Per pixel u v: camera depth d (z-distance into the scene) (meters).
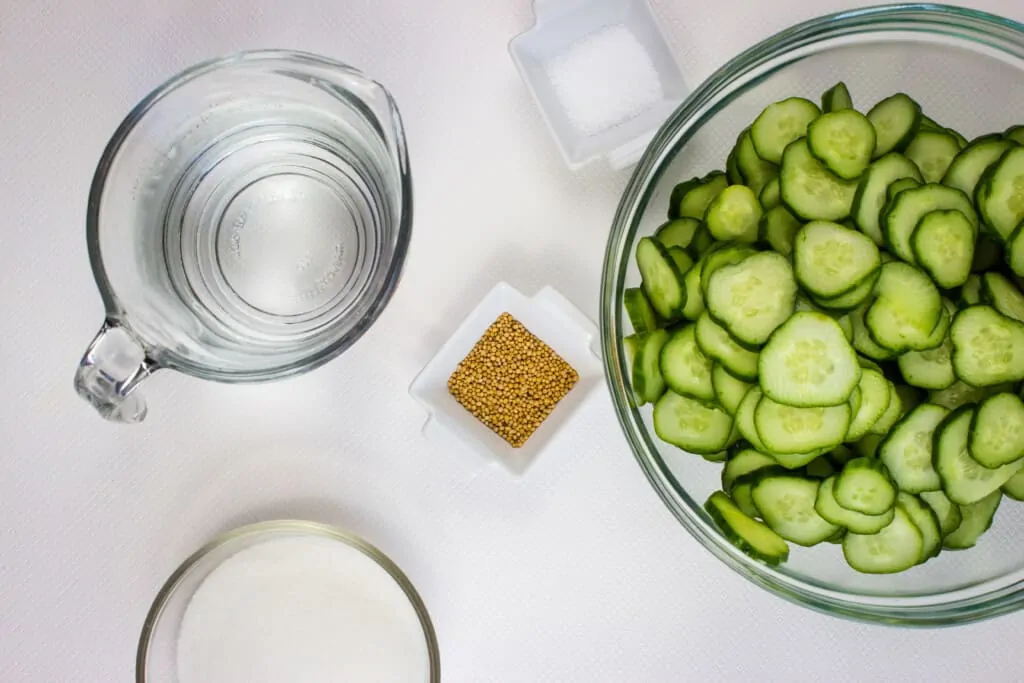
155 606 0.51
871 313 0.41
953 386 0.42
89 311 0.54
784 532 0.43
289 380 0.53
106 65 0.53
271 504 0.54
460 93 0.53
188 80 0.46
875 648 0.53
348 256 0.51
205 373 0.47
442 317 0.54
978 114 0.45
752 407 0.42
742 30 0.52
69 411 0.54
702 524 0.44
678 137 0.44
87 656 0.54
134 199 0.48
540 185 0.53
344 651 0.53
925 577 0.46
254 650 0.53
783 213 0.43
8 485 0.54
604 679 0.53
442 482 0.54
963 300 0.42
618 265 0.44
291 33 0.53
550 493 0.53
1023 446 0.41
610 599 0.53
